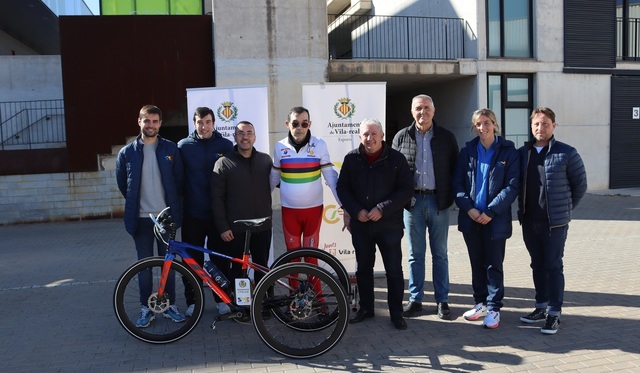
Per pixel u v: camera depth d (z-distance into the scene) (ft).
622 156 49.42
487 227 15.87
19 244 31.35
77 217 39.47
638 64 49.21
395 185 15.70
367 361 13.58
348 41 65.87
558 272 15.08
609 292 18.78
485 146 15.84
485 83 45.14
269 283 13.93
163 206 16.47
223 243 17.28
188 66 40.29
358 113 20.17
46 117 45.37
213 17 39.81
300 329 15.39
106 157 39.47
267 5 40.63
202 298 15.14
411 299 17.30
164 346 14.89
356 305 17.40
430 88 52.95
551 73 46.73
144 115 16.10
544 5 46.24
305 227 17.06
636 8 49.83
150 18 39.52
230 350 14.52
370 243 16.15
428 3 51.34
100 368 13.46
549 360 13.28
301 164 16.57
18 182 38.68
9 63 45.32
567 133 47.62
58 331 16.28
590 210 38.40
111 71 39.17
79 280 22.54
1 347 15.02
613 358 13.25
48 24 63.82
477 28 44.80
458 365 13.17
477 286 16.61
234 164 15.92
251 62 40.52
